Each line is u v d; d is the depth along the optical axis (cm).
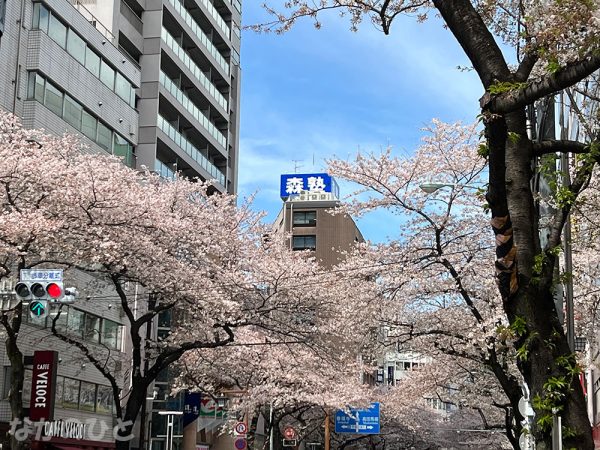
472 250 2086
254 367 2870
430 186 1995
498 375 1891
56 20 3111
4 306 2159
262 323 2198
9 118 2150
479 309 2125
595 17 704
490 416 3394
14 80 2867
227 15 5528
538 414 709
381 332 2294
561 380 691
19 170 1820
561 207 789
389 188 2144
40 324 2864
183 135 4594
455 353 2130
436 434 5159
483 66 726
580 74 643
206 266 2162
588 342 2173
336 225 7594
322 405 3025
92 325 3259
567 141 760
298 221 7700
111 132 3541
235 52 5766
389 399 3950
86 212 1859
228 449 4656
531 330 706
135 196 1977
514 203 734
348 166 2152
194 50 4881
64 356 3002
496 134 678
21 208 1831
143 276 1948
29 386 2783
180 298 2009
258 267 2383
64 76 3133
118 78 3628
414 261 2095
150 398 3691
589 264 1781
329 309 2262
